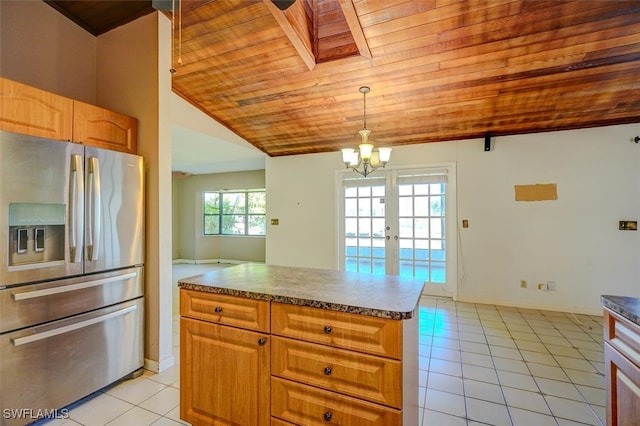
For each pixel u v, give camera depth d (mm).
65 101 1989
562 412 1937
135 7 2400
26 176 1680
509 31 2453
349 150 3088
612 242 3652
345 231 5066
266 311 1537
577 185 3777
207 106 3953
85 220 1946
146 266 2375
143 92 2432
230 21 2617
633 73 2797
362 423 1327
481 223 4199
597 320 3545
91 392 1989
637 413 1229
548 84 3027
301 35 2725
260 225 7496
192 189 7746
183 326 1756
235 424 1609
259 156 5566
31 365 1712
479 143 4207
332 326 1395
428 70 2992
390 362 1284
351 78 3223
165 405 1969
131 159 2246
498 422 1849
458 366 2516
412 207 4605
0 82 1695
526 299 3998
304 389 1448
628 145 3586
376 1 2309
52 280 1795
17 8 2320
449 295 4391
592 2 2154
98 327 2033
